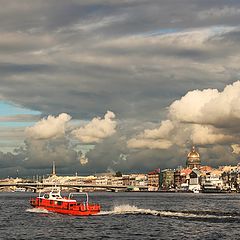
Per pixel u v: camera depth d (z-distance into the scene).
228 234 135.88
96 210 194.88
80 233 139.38
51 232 141.75
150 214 193.75
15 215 197.50
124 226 154.50
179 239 128.00
